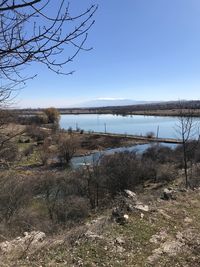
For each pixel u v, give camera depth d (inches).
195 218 458.6
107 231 375.9
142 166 1422.2
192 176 1109.7
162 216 446.6
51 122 2787.9
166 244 358.6
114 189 1283.2
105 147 2992.1
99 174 1290.6
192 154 1599.4
